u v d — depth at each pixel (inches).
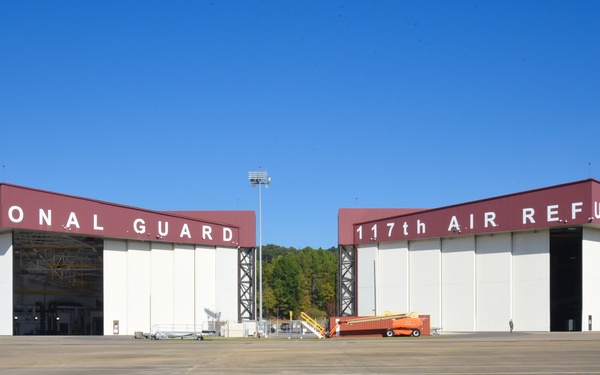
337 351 1488.7
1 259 2598.4
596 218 2598.4
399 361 1164.5
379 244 3513.8
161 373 982.4
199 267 3417.8
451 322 3100.4
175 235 3267.7
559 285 3314.5
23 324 3722.9
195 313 3368.6
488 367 1034.1
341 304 3693.4
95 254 3503.9
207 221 3452.3
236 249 3607.3
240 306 3683.6
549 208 2723.9
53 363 1179.9
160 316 3203.7
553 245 3267.7
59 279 3784.5
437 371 982.4
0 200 2512.3
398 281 3383.4
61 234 2847.0
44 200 2664.9
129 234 3038.9
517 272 2869.1
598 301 2719.0
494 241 2970.0
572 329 3196.4
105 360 1249.4
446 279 3149.6
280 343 2087.8
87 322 3998.5
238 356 1347.2
